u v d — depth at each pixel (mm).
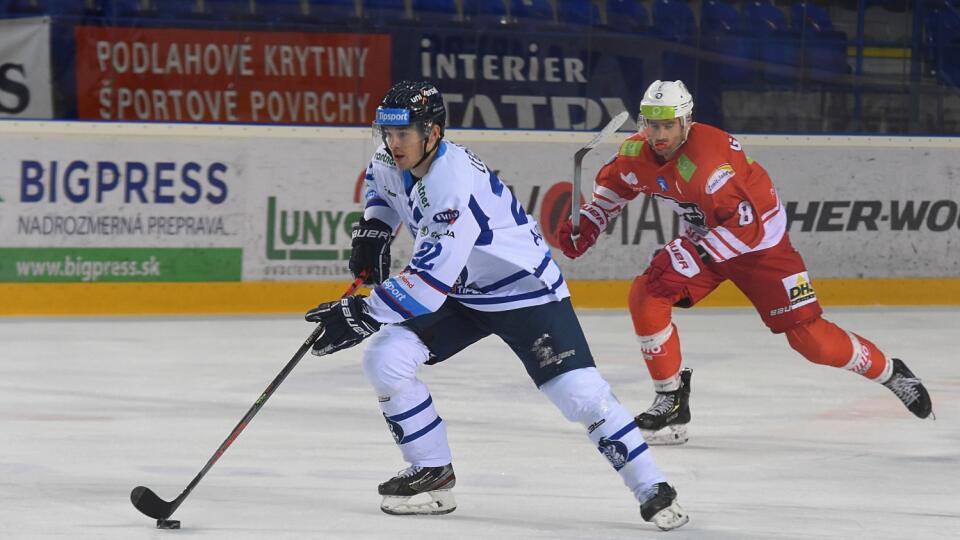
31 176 20344
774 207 13242
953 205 23875
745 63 24094
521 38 23344
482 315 10031
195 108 22297
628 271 22750
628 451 9891
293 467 11945
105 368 16578
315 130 21484
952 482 11898
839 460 12688
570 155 22703
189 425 13578
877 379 13648
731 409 14969
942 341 19938
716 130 12984
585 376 9891
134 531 9789
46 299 20562
